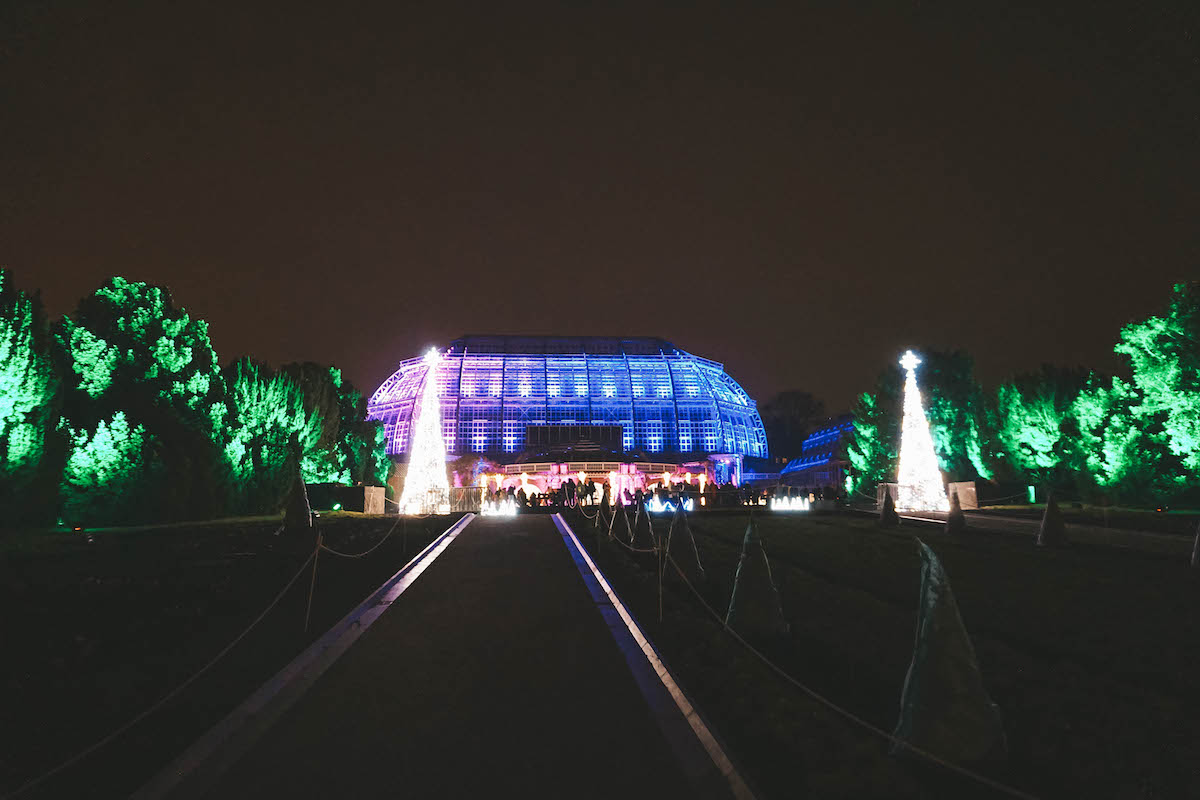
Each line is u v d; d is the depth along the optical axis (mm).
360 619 14898
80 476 37094
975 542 30188
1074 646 13172
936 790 7520
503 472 83688
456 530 36562
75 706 9734
